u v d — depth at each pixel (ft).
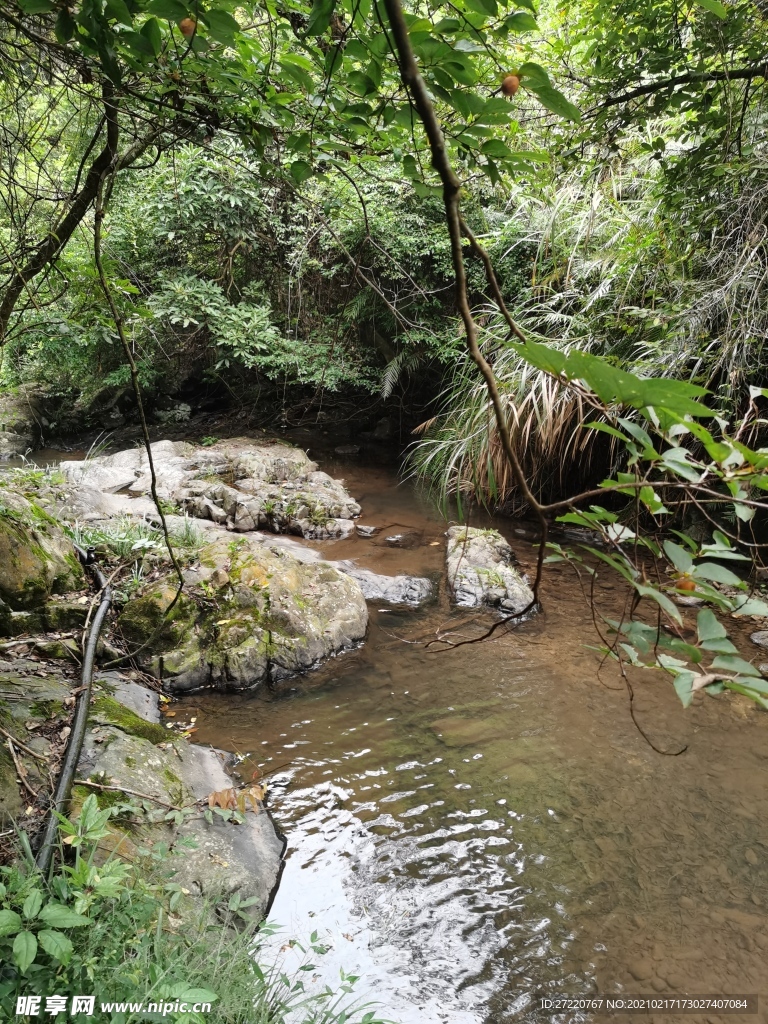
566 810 8.68
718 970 6.55
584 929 7.03
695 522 15.70
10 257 7.45
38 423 31.55
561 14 10.02
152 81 5.04
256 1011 5.65
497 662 12.30
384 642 13.10
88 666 9.83
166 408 33.04
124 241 21.68
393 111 3.93
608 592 15.05
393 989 6.39
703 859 7.88
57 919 4.72
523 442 18.40
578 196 19.60
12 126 8.46
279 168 6.02
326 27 3.40
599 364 1.91
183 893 6.78
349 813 8.61
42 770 7.63
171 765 8.63
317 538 18.60
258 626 11.93
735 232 13.38
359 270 7.23
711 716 10.61
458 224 2.15
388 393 25.68
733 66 8.13
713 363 14.12
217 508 18.93
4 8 4.74
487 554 16.42
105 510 16.67
